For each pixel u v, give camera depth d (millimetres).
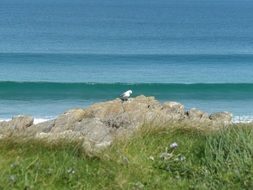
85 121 12867
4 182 8719
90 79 42938
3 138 10227
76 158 9820
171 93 37031
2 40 74750
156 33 91875
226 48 68688
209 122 12266
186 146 10594
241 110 32031
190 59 54469
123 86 37281
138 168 9508
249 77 44750
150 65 50000
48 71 45844
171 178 9391
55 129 13031
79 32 90500
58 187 8898
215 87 37094
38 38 78375
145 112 13336
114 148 10227
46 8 184375
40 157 9742
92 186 8977
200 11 181375
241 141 10117
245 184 9070
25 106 32281
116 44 72375
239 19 134875
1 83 35938
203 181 9195
